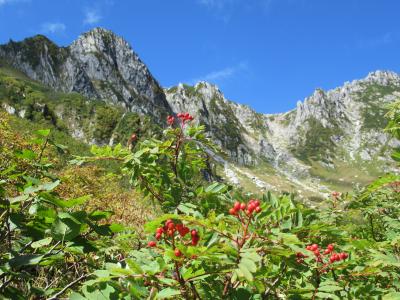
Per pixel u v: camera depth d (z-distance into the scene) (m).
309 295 3.40
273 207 3.88
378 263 3.68
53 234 2.96
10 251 3.10
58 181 3.27
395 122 5.02
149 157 5.09
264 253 3.05
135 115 141.88
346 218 6.56
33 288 3.16
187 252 2.64
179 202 4.82
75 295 2.88
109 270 2.80
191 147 5.46
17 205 3.47
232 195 4.32
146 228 2.95
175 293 2.67
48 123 114.31
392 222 6.24
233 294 3.16
